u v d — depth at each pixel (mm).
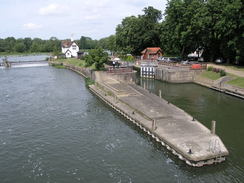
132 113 42312
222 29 69250
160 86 69875
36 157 31359
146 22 118625
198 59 93562
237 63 77125
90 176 26734
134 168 27828
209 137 31578
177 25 86000
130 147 32844
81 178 26469
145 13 124312
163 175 26281
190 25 81438
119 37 134375
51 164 29578
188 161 27219
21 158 31219
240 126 38062
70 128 40375
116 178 26109
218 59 84000
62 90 68062
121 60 111500
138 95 54031
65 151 32594
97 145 33906
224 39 73812
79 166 28812
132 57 111188
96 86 67062
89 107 51406
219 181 25016
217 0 73938
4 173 28000
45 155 31766
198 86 68312
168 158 29656
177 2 86000
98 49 83375
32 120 44656
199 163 26906
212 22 73875
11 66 133250
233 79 61625
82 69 98875
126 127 39938
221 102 51062
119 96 53469
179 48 95625
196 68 74438
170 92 61719
